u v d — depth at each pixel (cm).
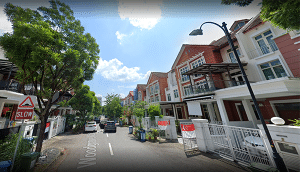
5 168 372
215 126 647
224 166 466
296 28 418
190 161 526
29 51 491
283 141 429
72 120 1647
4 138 553
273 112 1020
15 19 507
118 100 3100
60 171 455
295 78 614
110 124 1550
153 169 463
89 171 455
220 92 922
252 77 1016
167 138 1021
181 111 1836
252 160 464
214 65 1006
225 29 572
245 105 1028
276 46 912
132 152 678
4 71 1018
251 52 1047
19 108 443
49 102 648
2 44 440
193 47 1522
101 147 790
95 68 904
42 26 523
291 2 348
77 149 746
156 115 1261
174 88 1989
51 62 546
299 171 382
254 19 1025
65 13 710
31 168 454
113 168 479
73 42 719
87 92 1834
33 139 627
